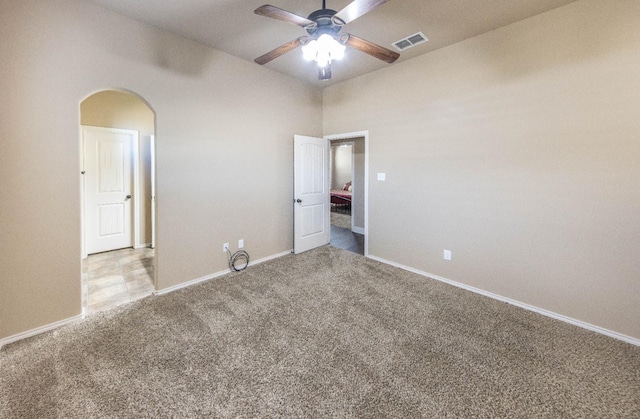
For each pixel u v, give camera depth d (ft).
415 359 6.11
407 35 9.09
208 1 7.38
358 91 12.95
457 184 9.85
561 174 7.67
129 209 14.37
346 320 7.68
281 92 12.64
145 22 8.45
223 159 10.73
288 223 13.56
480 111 9.12
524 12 7.75
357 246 15.23
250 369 5.79
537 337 6.97
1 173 6.50
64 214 7.38
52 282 7.26
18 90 6.57
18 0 6.48
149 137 14.48
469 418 4.66
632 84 6.57
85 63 7.46
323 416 4.69
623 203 6.84
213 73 10.20
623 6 6.58
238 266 11.56
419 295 9.27
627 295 6.90
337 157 33.27
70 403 4.91
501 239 8.91
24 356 6.15
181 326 7.35
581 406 4.94
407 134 11.22
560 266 7.83
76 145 7.45
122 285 10.01
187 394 5.14
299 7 7.55
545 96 7.80
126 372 5.67
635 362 6.10
